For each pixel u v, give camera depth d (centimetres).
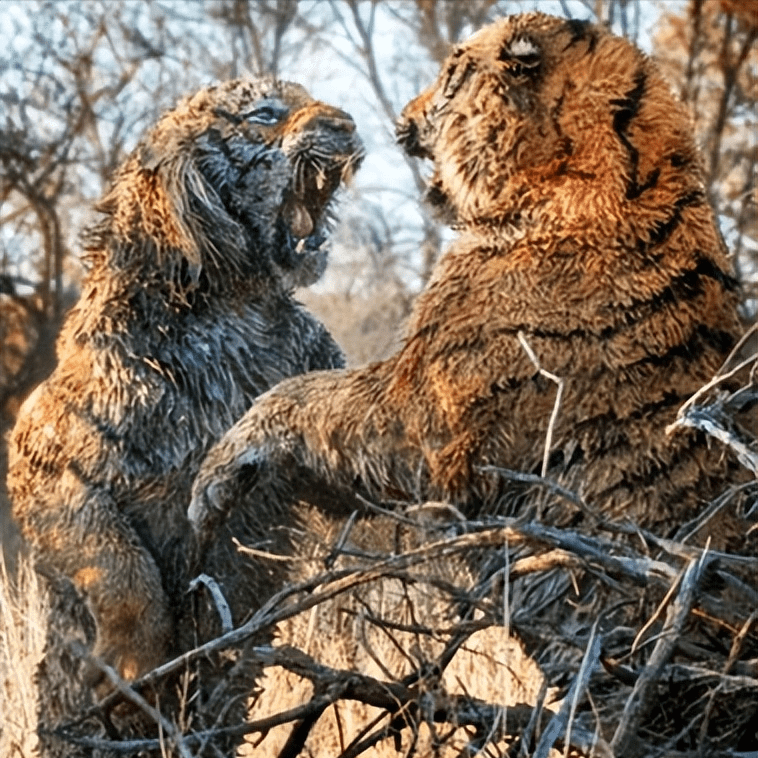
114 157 3534
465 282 1051
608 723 901
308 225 1244
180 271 1211
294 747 932
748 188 2716
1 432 2833
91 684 1175
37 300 3466
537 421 1029
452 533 989
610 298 1022
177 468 1198
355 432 1065
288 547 1184
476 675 1174
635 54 1066
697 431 1000
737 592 925
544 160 1056
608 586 896
